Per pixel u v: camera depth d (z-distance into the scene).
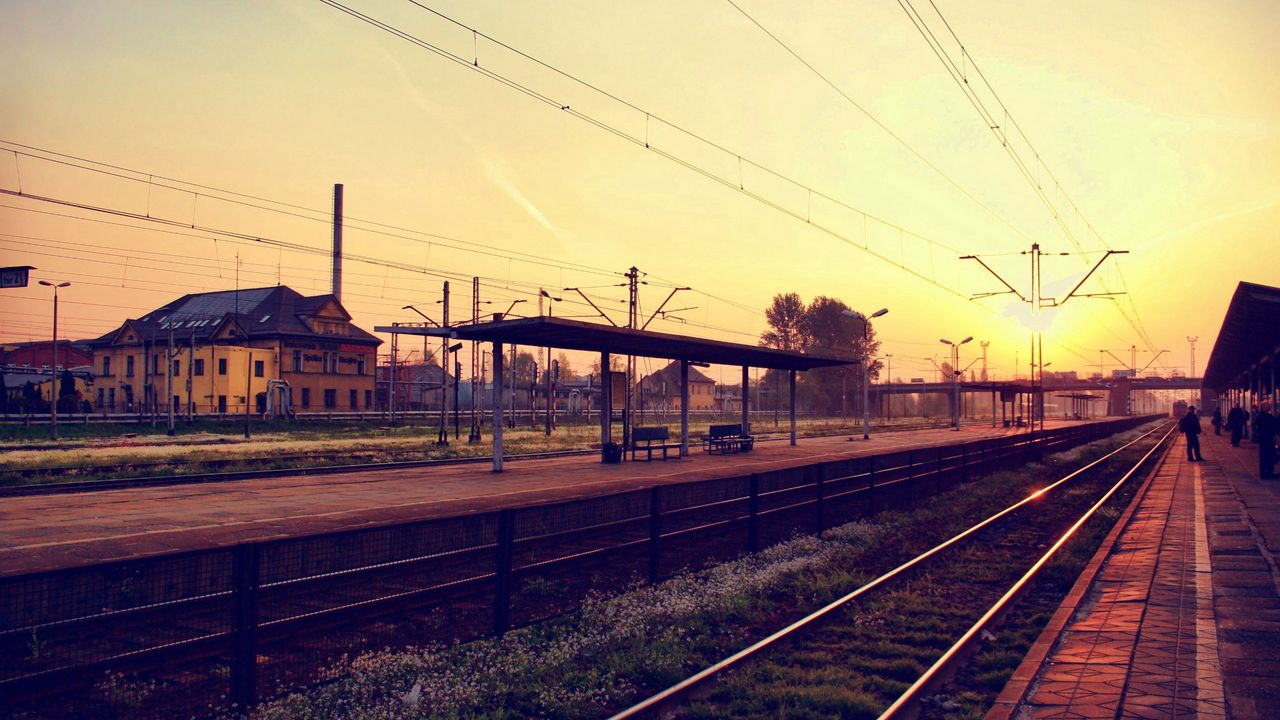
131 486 18.88
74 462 25.19
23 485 18.44
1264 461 22.11
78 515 13.59
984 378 93.00
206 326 70.19
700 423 76.38
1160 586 9.34
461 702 6.00
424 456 29.97
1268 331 26.97
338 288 75.88
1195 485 20.80
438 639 7.33
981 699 6.07
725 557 11.62
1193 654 6.72
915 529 14.84
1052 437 36.00
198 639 5.56
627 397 32.16
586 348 25.31
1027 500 18.33
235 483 19.39
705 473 21.92
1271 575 9.82
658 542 10.23
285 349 66.94
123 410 71.62
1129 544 12.36
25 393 60.91
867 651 7.43
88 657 5.12
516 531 8.38
